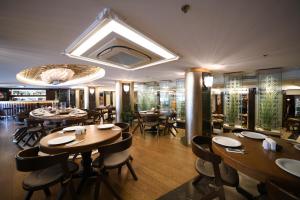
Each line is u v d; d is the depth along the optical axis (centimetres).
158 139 423
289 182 100
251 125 482
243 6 117
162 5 116
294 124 593
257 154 141
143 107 784
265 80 412
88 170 217
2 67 344
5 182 215
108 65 327
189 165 264
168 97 733
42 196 185
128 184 209
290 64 329
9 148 358
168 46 210
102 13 127
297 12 124
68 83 757
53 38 180
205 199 160
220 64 329
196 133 371
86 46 204
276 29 157
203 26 151
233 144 164
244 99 488
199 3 114
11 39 182
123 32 163
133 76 539
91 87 972
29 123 362
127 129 263
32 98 1030
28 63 305
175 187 202
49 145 166
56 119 368
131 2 113
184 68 377
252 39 184
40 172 158
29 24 146
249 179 219
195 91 372
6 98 964
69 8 121
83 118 405
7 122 732
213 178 154
